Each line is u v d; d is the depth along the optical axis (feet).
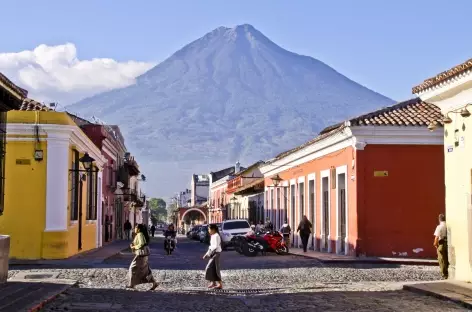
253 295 54.75
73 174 96.89
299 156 128.06
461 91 60.23
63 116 89.25
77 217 100.68
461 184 62.03
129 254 112.47
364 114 95.50
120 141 188.24
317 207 116.88
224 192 269.85
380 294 54.39
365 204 92.17
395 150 92.58
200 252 129.70
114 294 54.29
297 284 64.44
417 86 66.64
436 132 91.86
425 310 45.52
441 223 66.44
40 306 44.83
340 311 45.27
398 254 91.91
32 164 89.15
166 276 71.87
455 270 63.46
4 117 60.59
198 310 45.85
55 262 84.23
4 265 57.47
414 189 92.38
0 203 59.62
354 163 92.99
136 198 221.87
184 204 505.25
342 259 88.69
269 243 108.27
